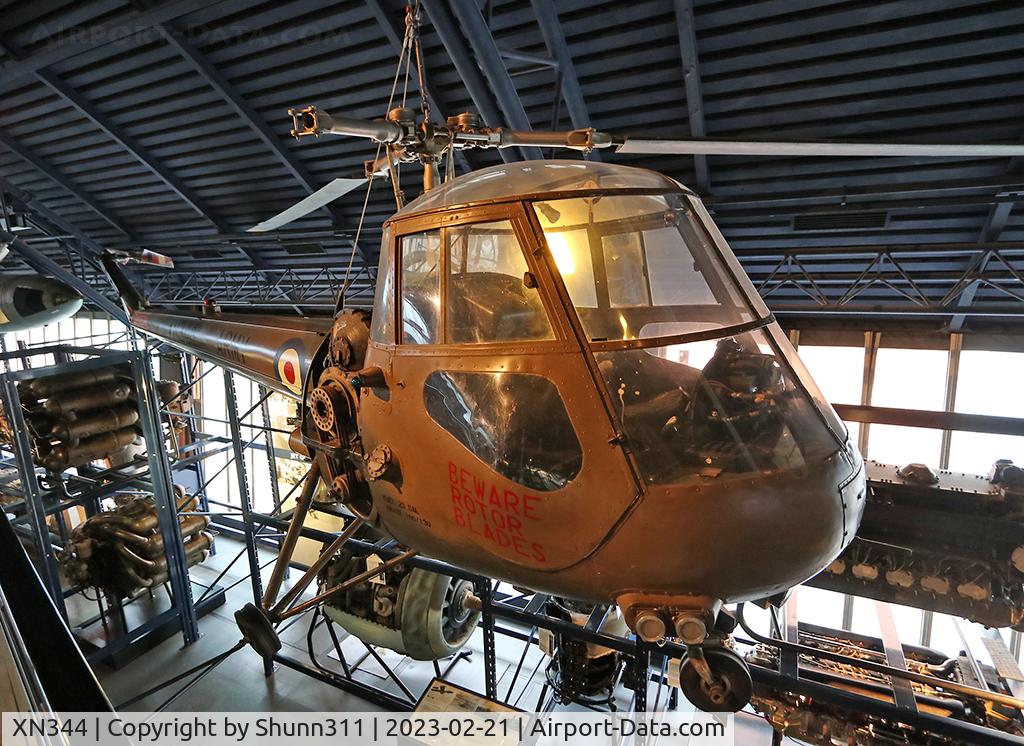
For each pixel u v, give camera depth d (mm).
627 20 5355
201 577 8922
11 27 6562
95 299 10922
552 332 2031
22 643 1154
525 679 6586
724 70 5586
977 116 5352
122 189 10031
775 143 2852
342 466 2922
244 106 7285
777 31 5133
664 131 6398
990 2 4523
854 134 5898
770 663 4754
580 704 5887
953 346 7547
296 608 3160
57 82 7500
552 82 6055
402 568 5473
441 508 2297
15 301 6703
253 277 11789
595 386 1954
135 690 6465
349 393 2729
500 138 2873
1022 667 7625
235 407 6773
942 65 5047
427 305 2314
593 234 2184
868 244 7012
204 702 6285
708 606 1925
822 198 6441
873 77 5289
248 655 7012
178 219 10547
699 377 2053
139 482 7066
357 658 6934
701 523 1850
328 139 7598
